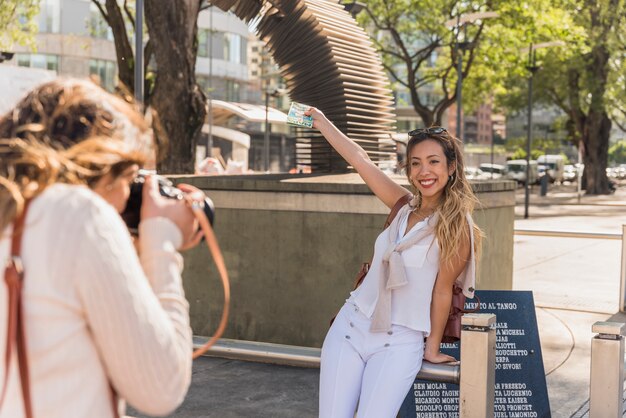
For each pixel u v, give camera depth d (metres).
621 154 126.56
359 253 6.62
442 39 35.03
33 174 1.38
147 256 1.50
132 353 1.35
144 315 1.36
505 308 4.43
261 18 7.71
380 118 8.08
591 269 13.63
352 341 3.17
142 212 1.54
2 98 1.56
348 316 3.24
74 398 1.36
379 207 6.52
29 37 26.97
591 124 48.25
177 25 13.95
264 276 6.96
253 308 7.02
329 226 6.71
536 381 4.38
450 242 3.10
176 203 1.56
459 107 27.58
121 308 1.34
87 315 1.35
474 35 34.09
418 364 3.11
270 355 3.17
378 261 3.22
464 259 3.14
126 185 1.52
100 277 1.33
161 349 1.37
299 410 5.52
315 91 7.81
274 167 76.00
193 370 6.48
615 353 3.36
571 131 51.34
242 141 56.09
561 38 33.44
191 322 7.24
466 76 34.56
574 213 30.81
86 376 1.37
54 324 1.34
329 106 7.75
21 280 1.34
